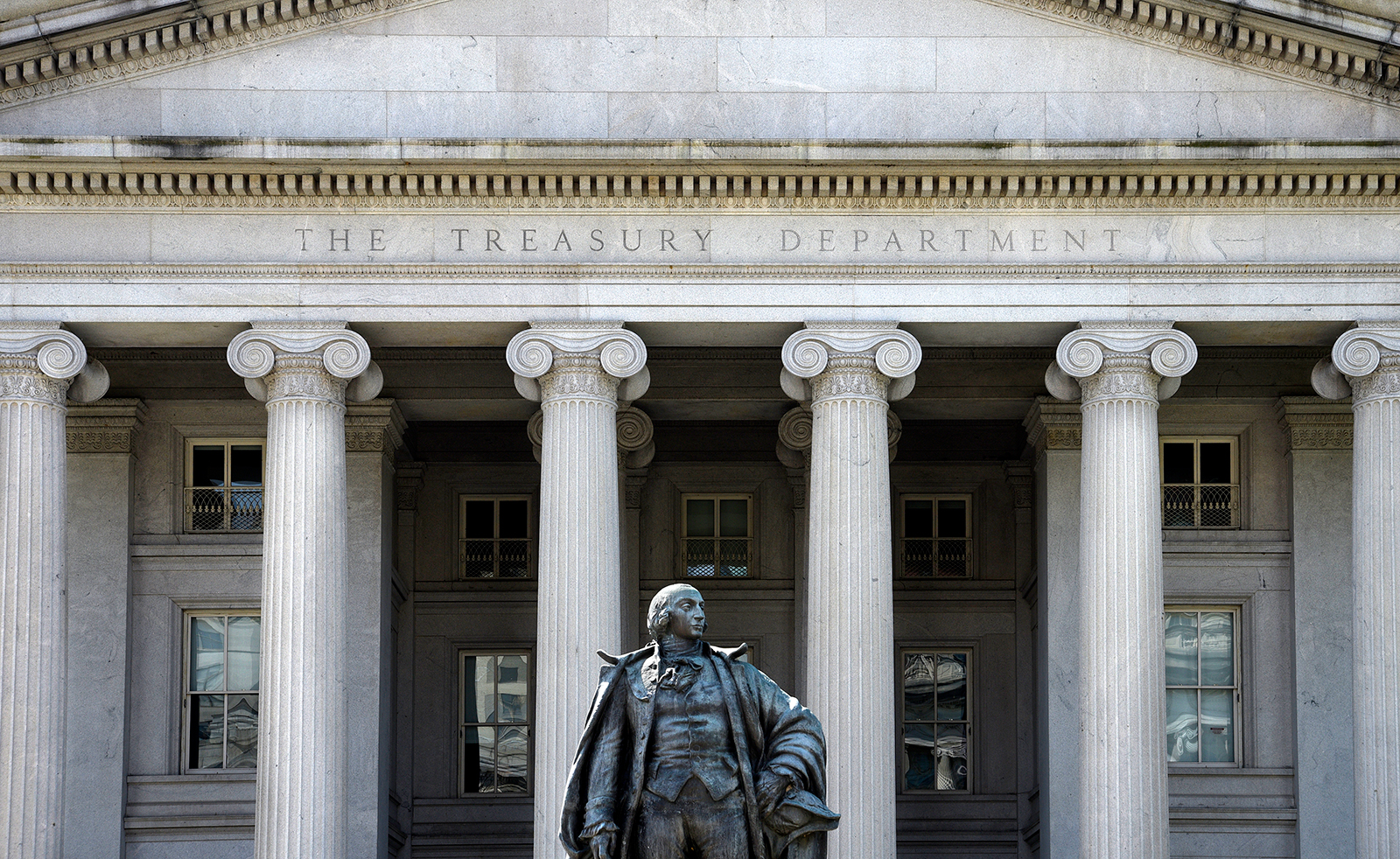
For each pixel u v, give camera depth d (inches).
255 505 1510.8
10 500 1245.1
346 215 1283.2
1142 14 1293.1
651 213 1283.2
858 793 1207.6
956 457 1647.4
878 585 1236.5
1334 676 1456.7
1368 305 1275.8
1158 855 1207.6
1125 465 1249.4
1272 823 1459.2
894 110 1298.0
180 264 1270.9
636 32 1304.1
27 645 1234.0
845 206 1283.2
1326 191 1277.1
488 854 1598.2
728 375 1487.5
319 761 1216.8
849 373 1261.1
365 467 1460.4
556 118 1295.5
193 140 1248.8
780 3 1309.1
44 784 1227.9
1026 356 1488.7
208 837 1461.6
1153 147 1251.8
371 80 1299.2
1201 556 1492.4
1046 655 1457.9
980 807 1600.6
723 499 1651.1
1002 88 1301.7
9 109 1289.4
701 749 494.6
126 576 1473.9
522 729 1625.2
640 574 1626.5
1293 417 1478.8
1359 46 1279.5
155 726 1477.6
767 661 1626.5
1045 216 1286.9
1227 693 1502.2
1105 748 1218.6
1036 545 1552.7
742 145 1252.5
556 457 1249.4
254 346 1259.8
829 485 1250.0
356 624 1440.7
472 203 1280.8
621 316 1269.7
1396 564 1243.8
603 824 486.0
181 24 1284.4
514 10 1304.1
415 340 1315.2
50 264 1268.5
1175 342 1266.0
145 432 1510.8
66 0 1268.5
